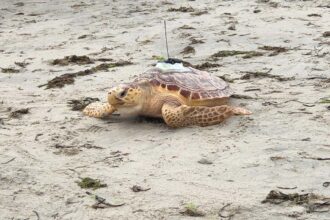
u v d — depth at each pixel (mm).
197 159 7215
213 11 18984
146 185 6551
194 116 8297
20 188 6641
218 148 7508
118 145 7938
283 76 11281
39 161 7457
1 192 6539
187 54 13969
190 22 17438
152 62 13367
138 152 7605
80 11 21312
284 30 15516
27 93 11211
